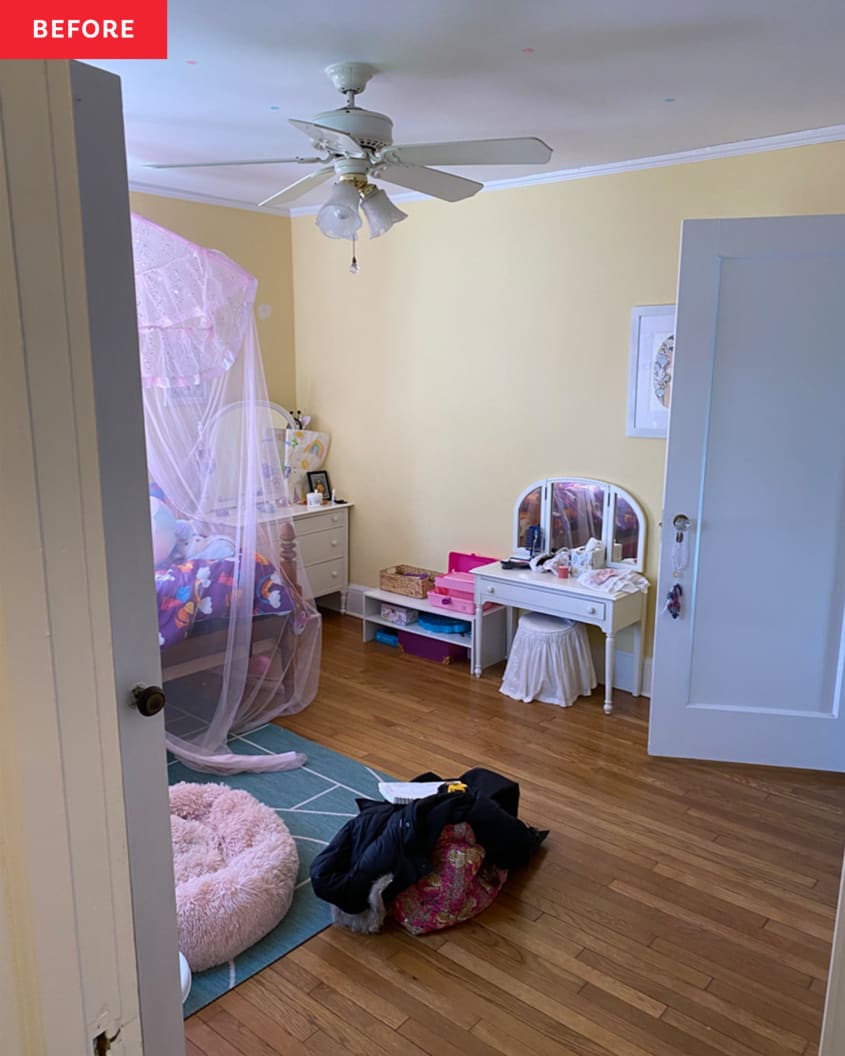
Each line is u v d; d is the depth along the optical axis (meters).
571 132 3.03
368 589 4.76
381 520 4.80
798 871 2.50
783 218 2.75
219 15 1.95
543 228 3.79
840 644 3.01
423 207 4.21
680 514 3.04
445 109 2.73
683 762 3.20
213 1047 1.86
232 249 4.58
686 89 2.52
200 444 3.30
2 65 0.68
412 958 2.14
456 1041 1.88
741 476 2.97
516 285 3.94
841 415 2.84
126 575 1.13
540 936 2.22
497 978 2.07
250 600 3.27
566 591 3.62
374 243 4.48
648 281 3.52
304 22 1.99
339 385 4.86
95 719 0.82
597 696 3.84
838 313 2.78
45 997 0.81
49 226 0.72
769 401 2.89
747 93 2.56
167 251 3.03
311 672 3.74
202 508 3.35
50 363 0.74
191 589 3.17
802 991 2.03
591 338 3.73
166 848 1.25
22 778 0.76
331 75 2.34
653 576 3.72
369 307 4.59
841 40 2.12
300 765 3.14
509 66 2.31
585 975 2.08
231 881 2.21
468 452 4.29
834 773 3.12
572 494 3.91
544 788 2.99
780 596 3.02
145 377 3.12
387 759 3.21
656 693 3.19
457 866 2.26
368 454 4.79
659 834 2.70
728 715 3.15
